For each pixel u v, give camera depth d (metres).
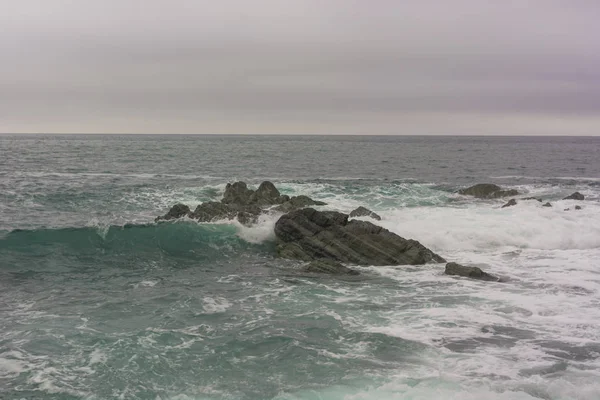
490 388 10.08
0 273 18.12
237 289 16.83
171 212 25.83
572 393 9.85
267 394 10.02
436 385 10.21
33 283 17.17
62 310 14.50
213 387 10.30
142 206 29.62
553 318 13.95
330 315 14.20
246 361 11.40
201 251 22.02
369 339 12.51
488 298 15.71
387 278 18.11
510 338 12.59
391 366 11.11
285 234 22.14
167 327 13.27
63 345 12.01
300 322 13.67
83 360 11.30
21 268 18.80
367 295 16.09
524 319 13.88
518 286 16.98
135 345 12.09
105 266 19.58
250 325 13.45
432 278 18.00
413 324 13.50
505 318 13.95
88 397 9.88
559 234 23.36
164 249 21.97
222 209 25.88
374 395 9.86
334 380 10.51
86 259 20.28
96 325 13.31
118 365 11.10
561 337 12.66
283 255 21.45
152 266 19.88
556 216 26.34
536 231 23.64
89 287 16.91
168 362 11.30
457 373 10.75
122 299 15.61
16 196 30.84
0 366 10.91
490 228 23.81
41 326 13.16
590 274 18.36
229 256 21.61
